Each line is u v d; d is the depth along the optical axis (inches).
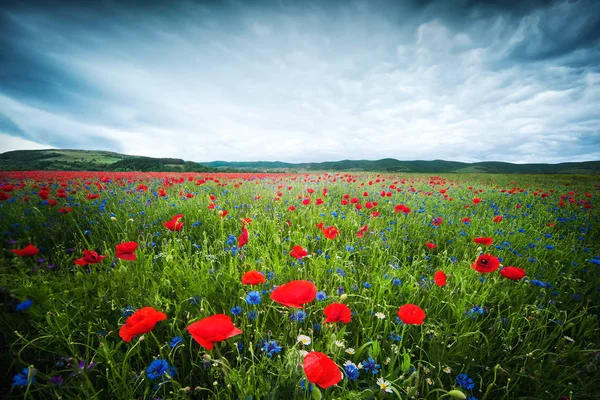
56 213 185.6
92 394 54.8
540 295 102.7
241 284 97.1
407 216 216.8
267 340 73.8
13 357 62.6
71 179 478.3
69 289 90.4
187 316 76.7
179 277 99.2
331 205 272.8
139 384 58.4
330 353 65.7
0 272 88.5
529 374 69.1
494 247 154.6
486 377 71.2
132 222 162.7
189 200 234.8
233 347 70.9
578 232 212.2
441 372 69.1
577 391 64.3
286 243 143.5
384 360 73.5
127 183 408.8
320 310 90.0
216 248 133.9
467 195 411.5
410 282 103.7
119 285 93.9
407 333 81.5
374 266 122.6
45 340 70.2
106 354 59.6
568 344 79.4
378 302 89.0
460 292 98.3
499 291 104.6
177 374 64.7
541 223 232.7
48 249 132.6
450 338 80.7
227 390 57.0
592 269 132.2
